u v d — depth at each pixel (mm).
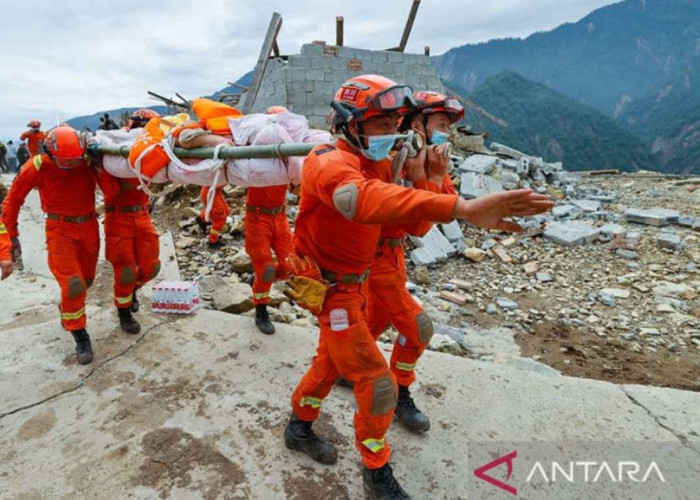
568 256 7676
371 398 2012
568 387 3096
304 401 2383
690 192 10516
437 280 7043
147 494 2297
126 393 3086
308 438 2490
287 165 2627
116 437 2684
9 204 3340
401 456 2510
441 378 3178
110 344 3682
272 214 3807
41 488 2344
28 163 3252
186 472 2428
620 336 5520
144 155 2797
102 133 3465
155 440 2652
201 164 2699
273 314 4656
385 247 2484
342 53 11078
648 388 3086
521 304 6336
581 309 6141
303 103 10773
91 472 2436
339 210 1610
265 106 11648
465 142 12734
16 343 3730
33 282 5523
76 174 3316
